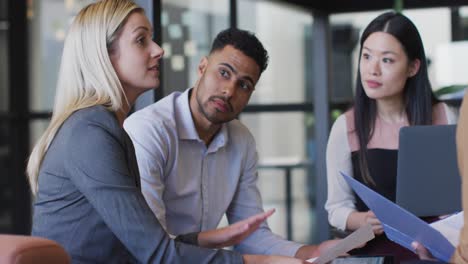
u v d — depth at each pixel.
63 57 1.88
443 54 4.49
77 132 1.73
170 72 4.07
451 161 2.21
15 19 5.80
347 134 2.70
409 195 2.23
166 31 4.02
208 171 2.33
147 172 2.14
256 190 2.46
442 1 4.46
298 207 4.66
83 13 1.88
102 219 1.74
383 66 2.61
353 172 2.70
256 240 2.34
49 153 1.78
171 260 1.71
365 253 2.02
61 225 1.75
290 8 4.52
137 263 1.83
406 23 2.62
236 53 2.21
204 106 2.24
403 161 2.22
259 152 4.65
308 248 2.21
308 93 4.62
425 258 1.71
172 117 2.24
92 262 1.75
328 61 4.58
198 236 2.05
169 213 2.29
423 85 2.67
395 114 2.68
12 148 5.82
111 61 1.89
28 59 5.82
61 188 1.75
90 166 1.70
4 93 5.80
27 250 1.30
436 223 1.88
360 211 2.68
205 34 4.20
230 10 4.27
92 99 1.83
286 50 4.56
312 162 4.64
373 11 4.54
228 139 2.38
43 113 5.82
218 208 2.36
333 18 4.59
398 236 1.81
